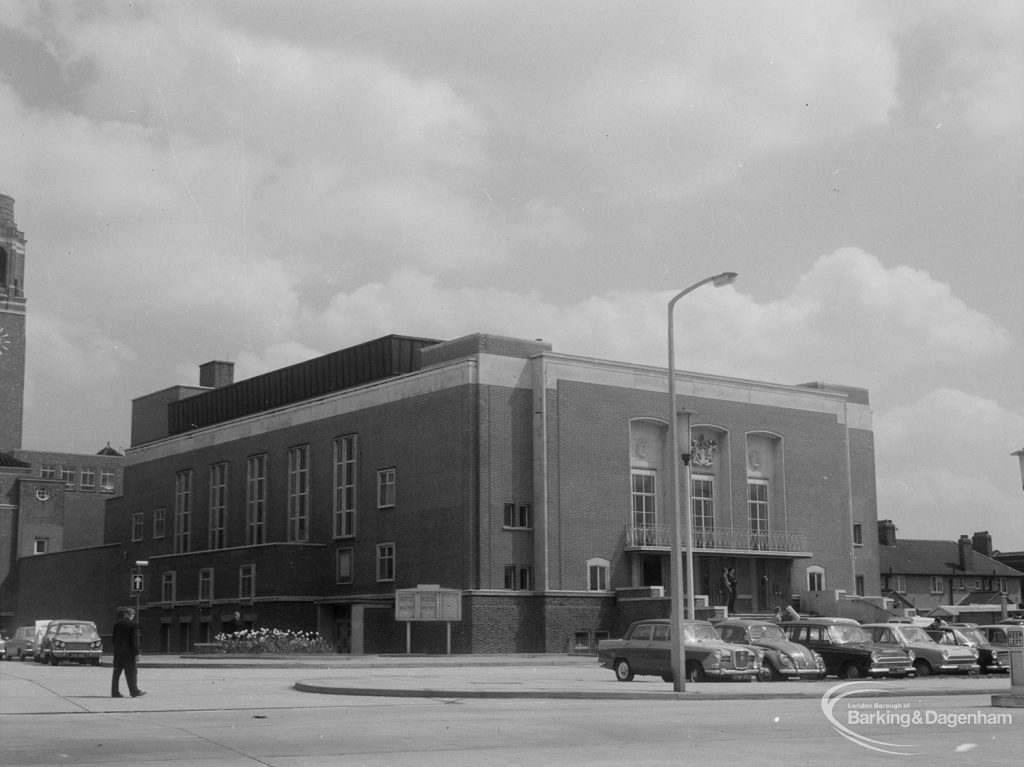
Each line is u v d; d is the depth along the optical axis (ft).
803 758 48.24
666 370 199.62
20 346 392.68
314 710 72.43
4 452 363.76
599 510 187.62
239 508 225.56
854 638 113.91
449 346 193.88
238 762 46.29
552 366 186.19
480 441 179.83
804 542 211.41
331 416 206.90
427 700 82.43
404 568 187.73
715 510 203.41
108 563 267.39
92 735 56.03
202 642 217.15
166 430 288.30
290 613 197.77
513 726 60.75
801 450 215.31
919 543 315.37
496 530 179.01
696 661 101.60
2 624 325.01
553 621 179.63
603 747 51.88
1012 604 296.71
